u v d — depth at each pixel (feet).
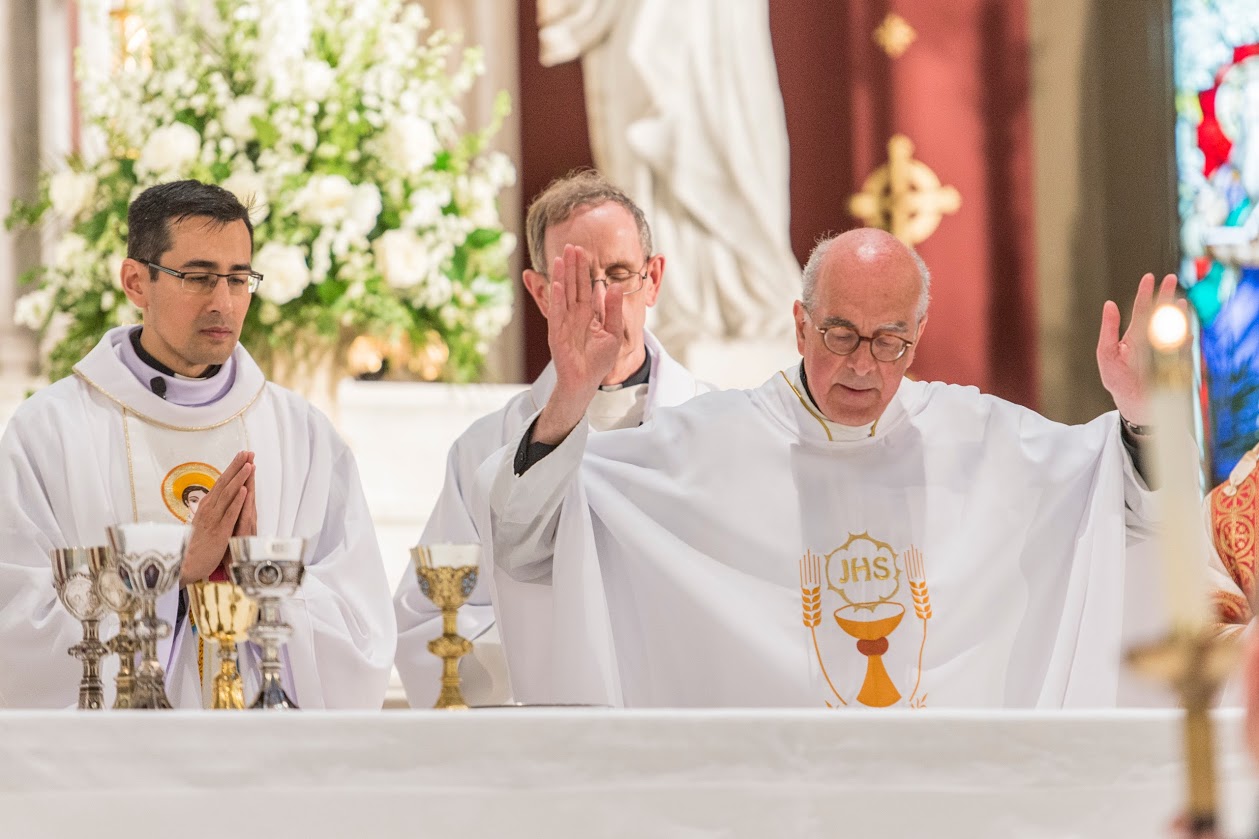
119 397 19.71
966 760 10.95
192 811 10.61
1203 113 41.65
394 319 24.02
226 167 24.00
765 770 10.86
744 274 35.01
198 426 19.79
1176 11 41.75
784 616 17.33
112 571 14.12
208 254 18.78
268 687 13.65
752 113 35.55
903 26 40.60
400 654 20.42
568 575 16.87
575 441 16.42
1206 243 41.16
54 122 32.81
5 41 32.50
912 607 17.42
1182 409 6.21
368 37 25.44
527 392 22.86
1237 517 19.35
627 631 17.65
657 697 17.42
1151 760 11.00
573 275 16.08
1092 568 17.40
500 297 25.90
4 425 30.60
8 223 26.96
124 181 24.53
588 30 36.11
